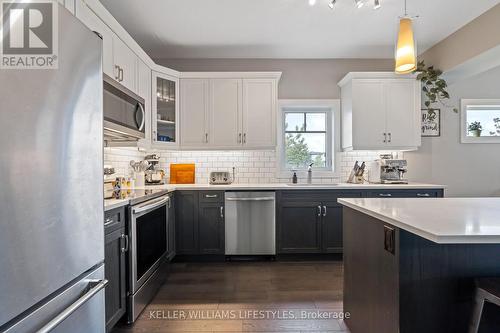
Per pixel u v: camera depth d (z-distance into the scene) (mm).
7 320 810
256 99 3635
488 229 1089
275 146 3643
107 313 1729
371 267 1602
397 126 3609
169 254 3061
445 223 1198
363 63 3990
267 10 2771
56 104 1010
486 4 2703
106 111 1812
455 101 4074
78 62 1139
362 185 3424
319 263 3295
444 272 1316
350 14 2852
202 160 3928
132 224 2012
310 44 3539
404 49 1885
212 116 3627
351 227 1913
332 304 2305
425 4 2686
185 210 3324
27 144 883
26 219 875
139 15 2850
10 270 819
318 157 4059
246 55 3859
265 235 3359
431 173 4066
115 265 1845
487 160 4082
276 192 3365
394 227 1336
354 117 3596
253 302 2342
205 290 2574
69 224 1079
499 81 4078
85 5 1952
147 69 3189
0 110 798
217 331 1937
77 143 1130
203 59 3941
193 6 2693
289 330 1943
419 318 1308
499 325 1310
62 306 1039
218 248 3340
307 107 4008
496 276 1317
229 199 3338
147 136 3191
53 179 991
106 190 2016
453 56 3301
